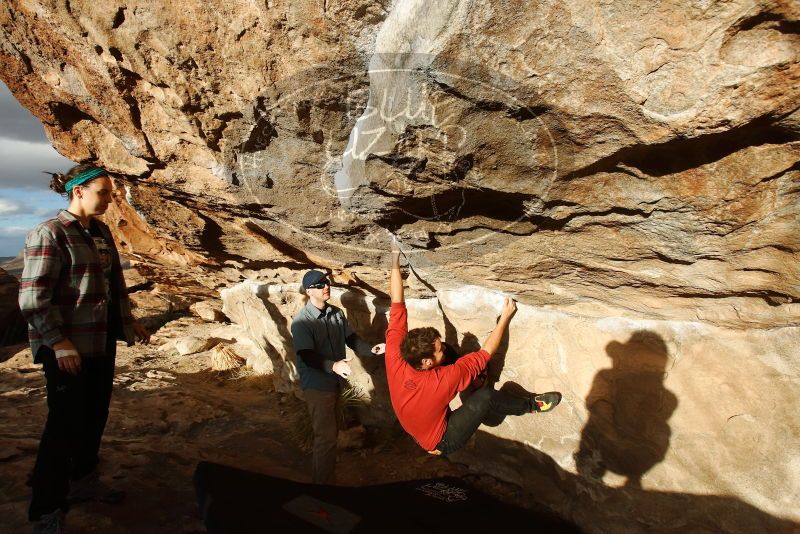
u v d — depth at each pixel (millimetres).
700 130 1146
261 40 1596
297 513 2527
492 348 2680
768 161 1253
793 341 1979
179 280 6473
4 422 3996
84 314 2309
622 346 2439
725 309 2037
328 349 3264
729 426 2201
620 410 2529
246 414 4676
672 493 2465
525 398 2771
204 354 6945
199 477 2670
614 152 1326
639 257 1850
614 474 2693
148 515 2760
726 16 966
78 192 2377
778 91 1045
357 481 3568
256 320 5230
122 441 3719
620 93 1152
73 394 2246
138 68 1888
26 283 2127
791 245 1543
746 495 2213
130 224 4422
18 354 6793
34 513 2199
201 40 1674
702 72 1052
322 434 3117
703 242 1619
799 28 951
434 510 2791
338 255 2930
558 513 3074
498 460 3430
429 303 3285
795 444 2049
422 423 2580
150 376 5824
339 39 1498
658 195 1457
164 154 2373
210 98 1883
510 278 2459
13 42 2148
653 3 998
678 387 2311
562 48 1128
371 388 4246
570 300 2518
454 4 1149
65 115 2590
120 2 1681
